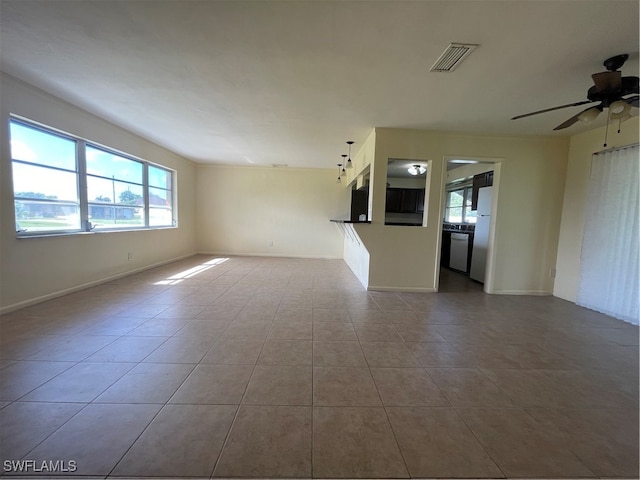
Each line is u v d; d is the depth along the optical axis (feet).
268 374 6.31
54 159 10.98
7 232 9.22
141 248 16.62
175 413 4.98
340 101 9.87
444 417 5.08
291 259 22.86
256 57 7.32
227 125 13.07
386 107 10.27
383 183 13.17
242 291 13.11
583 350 7.89
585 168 12.43
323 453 4.22
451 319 10.14
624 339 8.67
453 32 6.06
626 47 6.37
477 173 17.90
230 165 23.53
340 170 23.57
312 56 7.18
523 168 13.35
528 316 10.65
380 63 7.39
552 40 6.22
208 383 5.91
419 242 13.58
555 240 13.66
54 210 11.09
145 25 6.18
